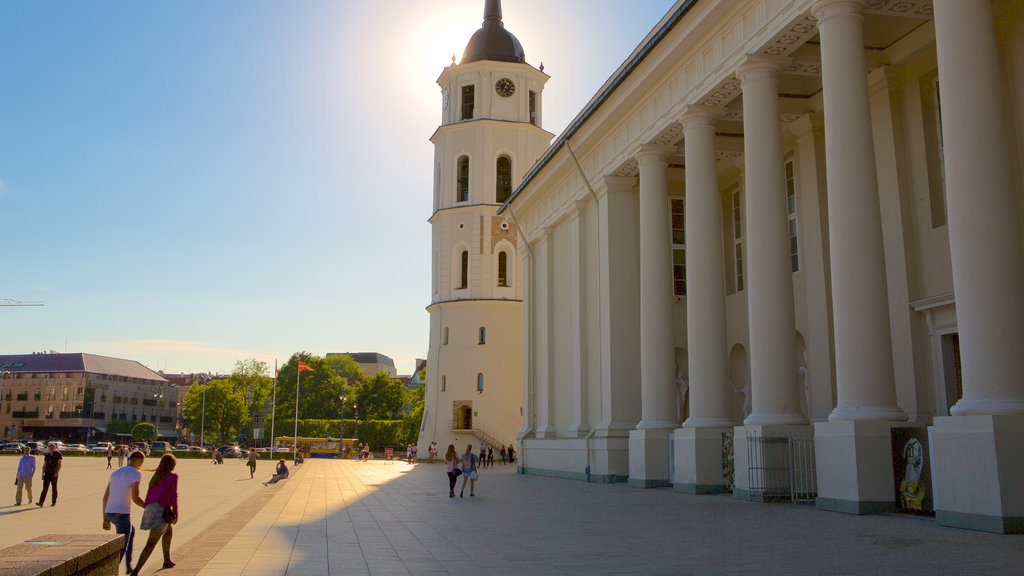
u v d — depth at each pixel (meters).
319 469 47.66
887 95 19.42
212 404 114.19
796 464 16.80
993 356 11.59
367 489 26.66
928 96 18.98
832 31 15.48
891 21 18.20
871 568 8.50
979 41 12.38
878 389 14.18
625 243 27.94
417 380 180.25
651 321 23.86
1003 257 11.80
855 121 14.96
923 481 13.45
